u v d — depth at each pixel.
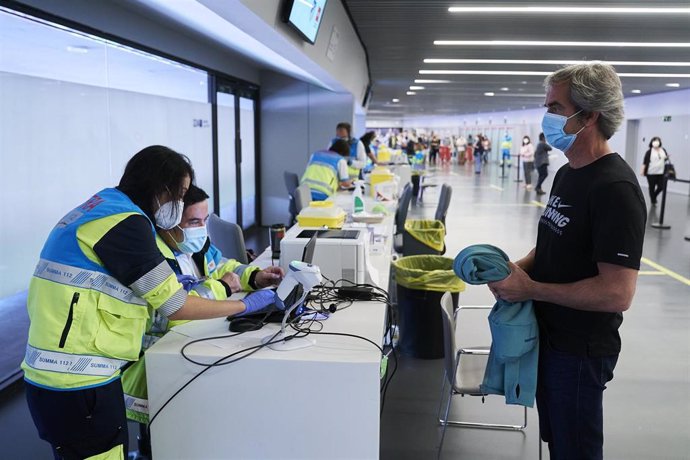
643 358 3.79
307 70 5.71
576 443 1.75
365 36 7.53
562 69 1.71
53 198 3.61
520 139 26.45
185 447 1.88
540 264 1.83
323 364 1.76
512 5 5.59
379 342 1.92
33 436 2.72
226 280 2.39
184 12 3.71
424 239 4.88
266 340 1.91
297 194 5.37
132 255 1.59
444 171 23.09
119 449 1.72
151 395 1.86
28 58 3.33
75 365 1.57
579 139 1.67
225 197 7.41
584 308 1.61
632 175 1.61
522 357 1.79
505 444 2.77
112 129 4.36
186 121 5.99
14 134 3.25
